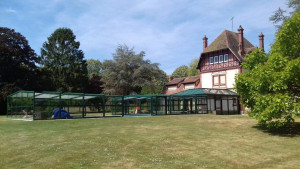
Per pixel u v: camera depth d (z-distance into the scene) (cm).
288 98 1210
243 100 1436
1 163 848
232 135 1335
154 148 1041
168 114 3222
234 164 831
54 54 5659
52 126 1756
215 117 2361
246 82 1388
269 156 925
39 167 802
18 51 4534
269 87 1248
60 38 5747
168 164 827
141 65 5138
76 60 5825
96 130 1537
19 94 2611
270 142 1152
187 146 1078
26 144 1123
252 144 1116
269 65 1290
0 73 4284
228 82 4056
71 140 1204
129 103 3431
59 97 2500
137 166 805
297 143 1118
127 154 945
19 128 1659
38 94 2397
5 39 4462
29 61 4847
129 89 5188
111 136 1311
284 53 1328
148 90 5166
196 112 3356
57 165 818
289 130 1405
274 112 1206
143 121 2075
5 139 1248
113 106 3138
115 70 5162
